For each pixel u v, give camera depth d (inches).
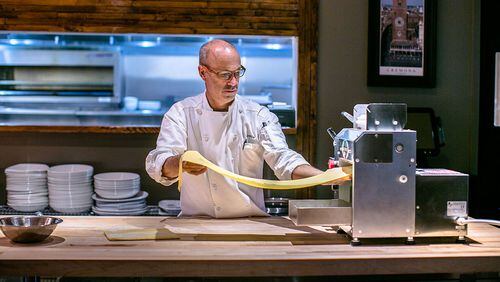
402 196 99.0
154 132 159.9
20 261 86.9
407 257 90.7
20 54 200.4
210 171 124.3
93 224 112.6
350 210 98.3
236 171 127.3
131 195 153.5
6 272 86.9
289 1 161.9
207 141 125.4
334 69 166.7
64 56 202.2
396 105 100.1
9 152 166.4
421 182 99.5
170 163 106.4
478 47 167.5
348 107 167.5
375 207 98.2
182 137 123.9
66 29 159.0
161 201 161.6
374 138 98.0
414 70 167.8
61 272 87.4
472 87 171.2
